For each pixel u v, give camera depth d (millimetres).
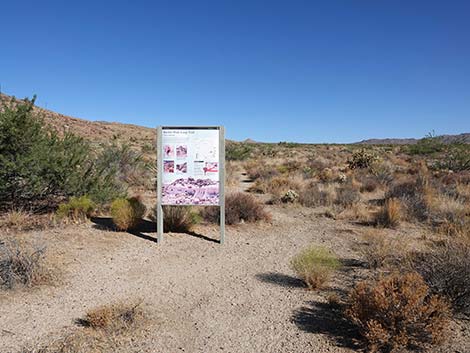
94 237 9109
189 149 9023
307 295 6031
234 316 5316
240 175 25766
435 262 5840
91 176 12352
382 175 19656
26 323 4965
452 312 5141
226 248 8734
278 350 4434
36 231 9258
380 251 7441
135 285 6414
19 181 10898
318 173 23125
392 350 4312
